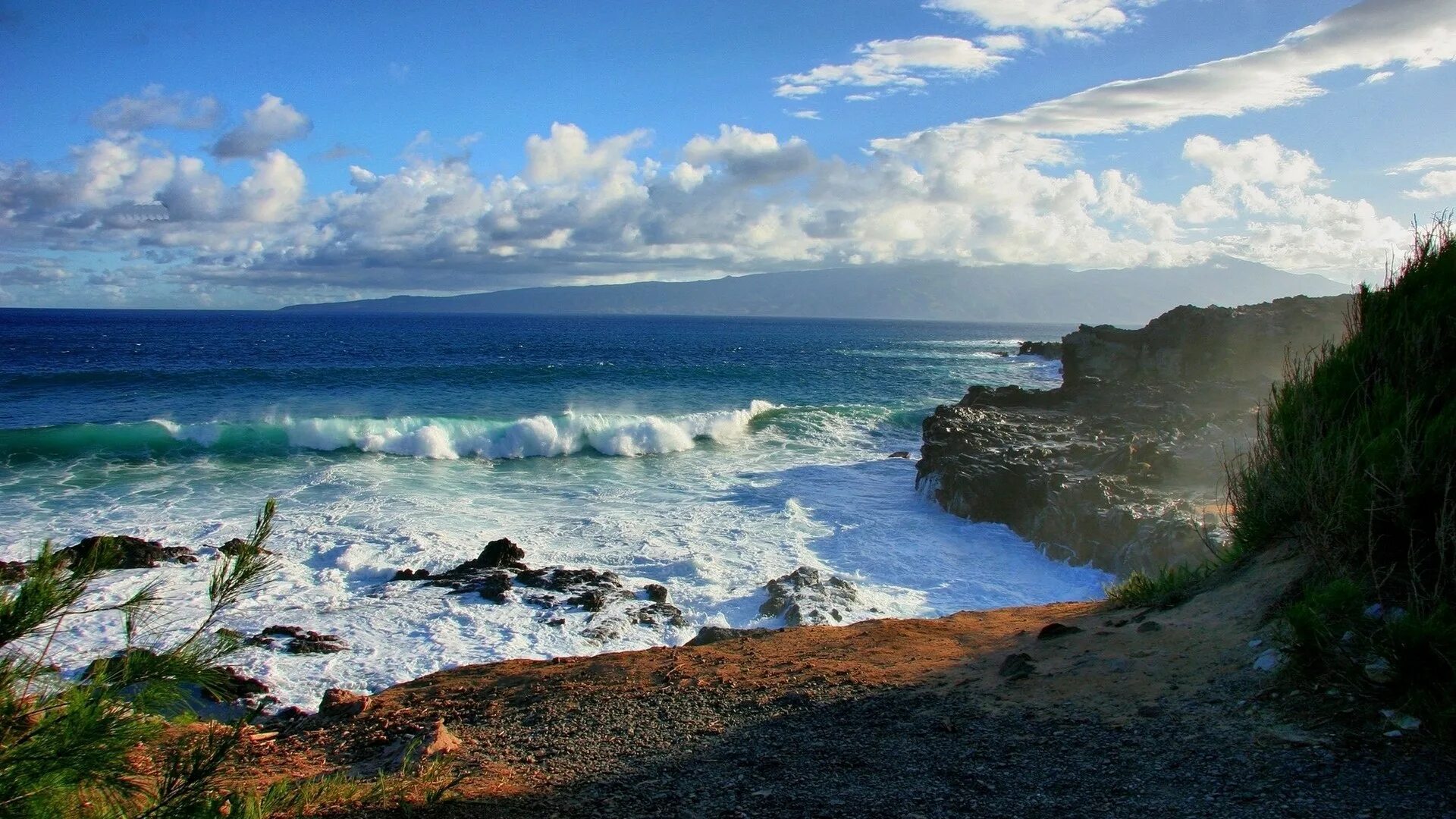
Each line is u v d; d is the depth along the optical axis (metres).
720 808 4.14
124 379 47.81
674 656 8.12
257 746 6.25
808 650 7.78
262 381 48.69
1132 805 3.74
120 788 2.70
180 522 18.84
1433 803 3.42
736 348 106.62
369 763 5.50
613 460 29.67
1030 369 76.25
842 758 4.77
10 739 2.46
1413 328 6.07
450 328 156.00
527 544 18.25
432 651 12.30
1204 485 20.12
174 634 12.39
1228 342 41.91
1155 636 6.24
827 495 24.11
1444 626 4.15
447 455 29.17
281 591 14.89
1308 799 3.58
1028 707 5.31
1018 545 19.20
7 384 45.06
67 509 19.91
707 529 19.84
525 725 6.14
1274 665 5.00
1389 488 5.12
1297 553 6.32
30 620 2.45
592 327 189.00
